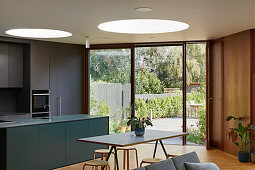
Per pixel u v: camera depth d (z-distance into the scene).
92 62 9.66
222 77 8.20
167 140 9.19
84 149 7.05
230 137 7.82
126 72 9.37
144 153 7.95
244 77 7.29
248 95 7.14
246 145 7.35
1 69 8.05
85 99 9.66
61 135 6.55
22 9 5.09
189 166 4.16
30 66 8.34
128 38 8.27
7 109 8.47
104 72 9.56
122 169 6.38
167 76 9.23
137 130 5.47
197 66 8.90
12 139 5.71
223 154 7.88
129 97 9.34
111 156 7.60
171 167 4.04
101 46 9.48
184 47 8.91
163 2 4.65
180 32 7.37
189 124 8.98
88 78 9.67
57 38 8.24
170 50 9.19
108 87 9.54
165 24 7.36
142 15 5.51
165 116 9.27
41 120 6.55
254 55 7.03
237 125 7.55
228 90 7.94
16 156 5.77
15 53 8.33
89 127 7.13
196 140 8.94
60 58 9.05
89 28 6.78
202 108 8.85
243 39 7.28
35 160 6.08
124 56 9.38
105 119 7.51
